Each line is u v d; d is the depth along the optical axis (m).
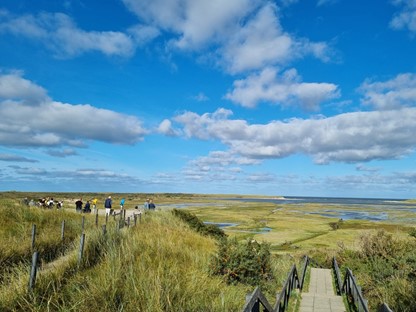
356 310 10.52
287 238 48.06
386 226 65.25
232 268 11.94
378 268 13.34
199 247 17.30
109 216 28.33
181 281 8.91
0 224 15.77
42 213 19.48
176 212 31.80
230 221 75.25
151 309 6.84
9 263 9.77
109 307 6.85
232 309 7.91
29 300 6.90
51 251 12.34
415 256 12.99
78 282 7.91
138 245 12.20
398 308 8.88
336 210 138.12
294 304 11.61
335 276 17.94
